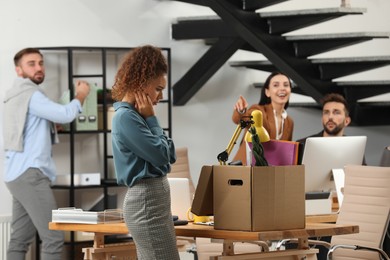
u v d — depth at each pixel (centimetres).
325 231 463
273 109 766
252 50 955
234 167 452
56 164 874
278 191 452
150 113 453
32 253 856
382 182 590
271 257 472
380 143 1034
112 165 902
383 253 563
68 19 876
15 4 852
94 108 845
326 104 760
